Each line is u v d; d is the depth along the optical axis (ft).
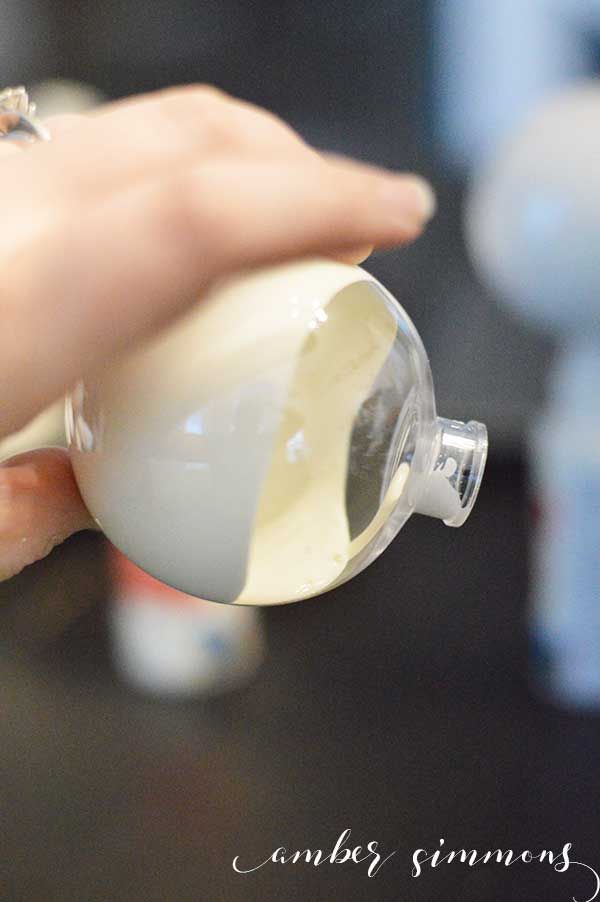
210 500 1.01
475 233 2.32
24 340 0.90
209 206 0.88
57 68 3.68
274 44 3.74
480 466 1.18
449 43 3.76
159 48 3.71
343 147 3.87
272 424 0.99
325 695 1.95
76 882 1.55
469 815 1.66
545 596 1.96
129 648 1.99
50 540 1.22
